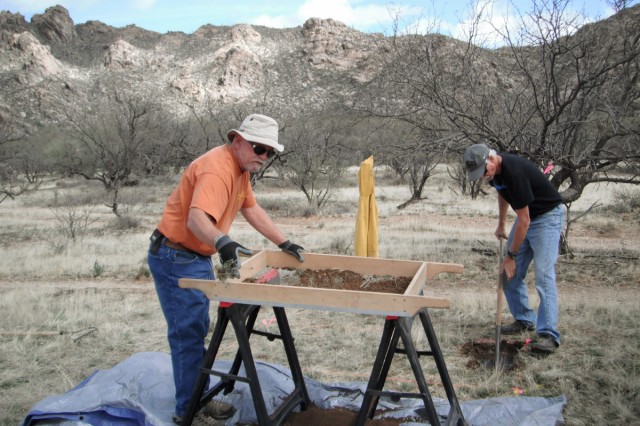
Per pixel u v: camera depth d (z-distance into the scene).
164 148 32.91
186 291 3.37
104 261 11.10
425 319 3.24
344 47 102.94
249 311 3.32
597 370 4.11
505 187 4.31
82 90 96.12
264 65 104.06
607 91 7.86
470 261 9.55
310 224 16.84
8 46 103.81
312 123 24.23
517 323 5.04
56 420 3.49
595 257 9.50
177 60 115.44
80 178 39.16
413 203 20.34
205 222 3.07
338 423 3.45
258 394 3.15
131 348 5.29
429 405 2.91
